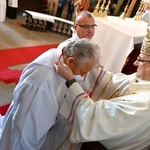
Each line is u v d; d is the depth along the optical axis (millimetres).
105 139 917
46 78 1003
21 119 1024
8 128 1140
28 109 1014
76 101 947
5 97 2219
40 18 4965
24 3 6094
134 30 2436
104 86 1290
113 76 1306
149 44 950
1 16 4977
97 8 2635
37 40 4465
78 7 2490
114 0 5676
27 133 1050
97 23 2428
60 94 1074
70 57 934
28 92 1012
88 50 903
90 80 1319
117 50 2305
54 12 6383
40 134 1055
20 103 1028
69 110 976
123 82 1226
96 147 967
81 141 918
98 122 884
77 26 1349
